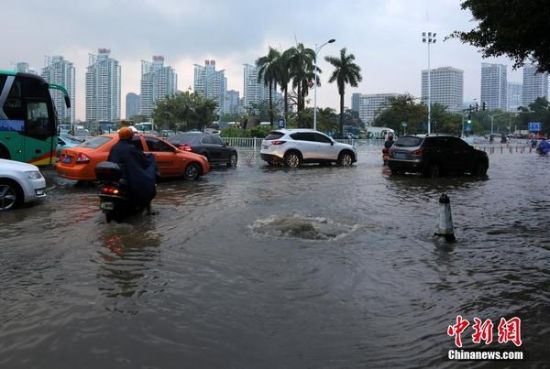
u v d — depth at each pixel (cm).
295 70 5653
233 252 709
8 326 448
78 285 559
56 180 1570
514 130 12619
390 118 8056
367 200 1238
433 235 840
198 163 1652
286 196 1278
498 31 869
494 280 606
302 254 705
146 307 497
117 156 893
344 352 410
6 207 1027
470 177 1942
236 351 405
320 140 2358
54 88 1694
